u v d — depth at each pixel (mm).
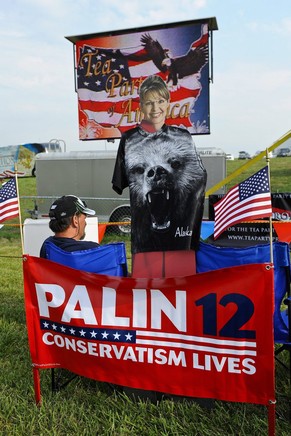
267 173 2645
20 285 6691
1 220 3256
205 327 2549
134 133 3400
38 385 3066
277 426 2738
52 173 13727
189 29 14539
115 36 15273
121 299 2740
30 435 2779
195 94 14641
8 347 4176
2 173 31797
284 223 5758
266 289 2381
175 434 2695
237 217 2734
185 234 3367
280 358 3742
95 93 15711
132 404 3045
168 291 2615
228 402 3031
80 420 2926
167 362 2676
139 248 3471
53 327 2963
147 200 3416
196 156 3312
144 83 3330
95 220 6480
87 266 3412
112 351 2803
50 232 6434
